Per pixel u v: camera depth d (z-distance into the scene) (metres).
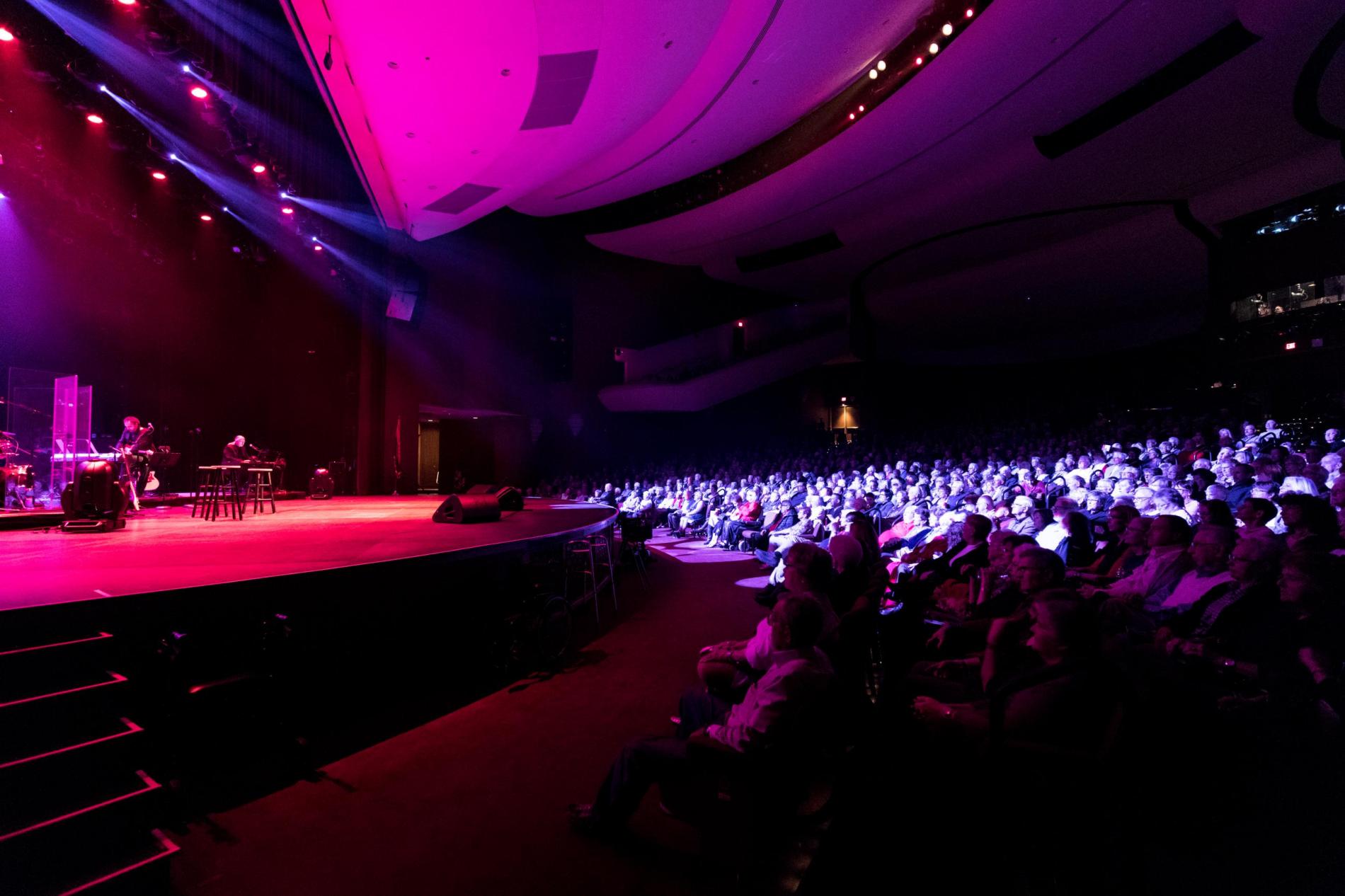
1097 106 10.34
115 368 11.10
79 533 5.57
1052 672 2.12
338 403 12.86
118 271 11.00
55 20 6.19
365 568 3.75
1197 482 7.48
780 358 20.91
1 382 9.96
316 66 6.70
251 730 3.10
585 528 6.12
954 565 4.95
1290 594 2.53
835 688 2.31
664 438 20.98
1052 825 2.04
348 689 3.77
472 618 4.77
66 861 2.12
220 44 6.70
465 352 16.06
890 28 9.17
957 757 2.54
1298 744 2.24
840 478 12.66
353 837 2.51
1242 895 1.81
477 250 16.41
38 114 8.05
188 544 4.73
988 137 11.30
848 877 2.06
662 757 2.35
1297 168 10.82
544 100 7.68
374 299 12.79
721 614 6.56
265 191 9.44
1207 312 13.27
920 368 22.27
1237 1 7.54
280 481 10.82
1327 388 11.32
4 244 9.92
